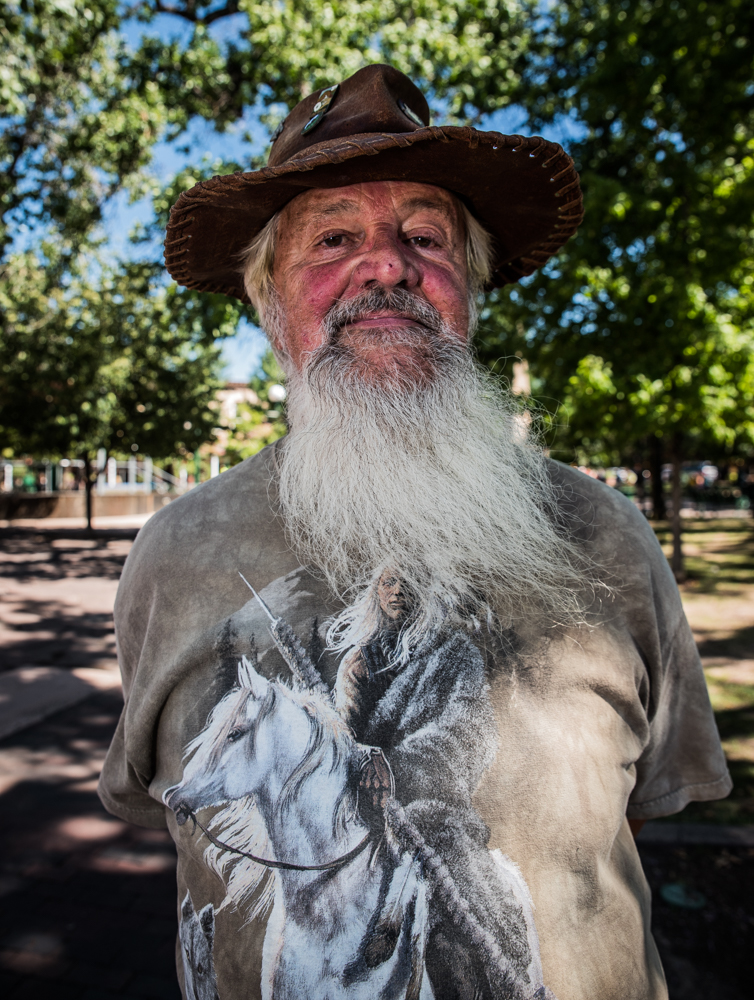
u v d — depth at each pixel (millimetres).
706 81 6676
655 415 7133
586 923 895
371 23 7191
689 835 3010
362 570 1006
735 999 2115
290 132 1237
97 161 8414
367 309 1101
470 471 1080
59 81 7469
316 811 897
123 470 28828
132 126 7902
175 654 1008
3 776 3844
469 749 901
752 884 2670
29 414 16156
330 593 994
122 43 8008
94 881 2898
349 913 864
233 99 8078
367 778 898
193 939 946
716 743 1211
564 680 957
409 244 1179
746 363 7180
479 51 7684
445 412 1097
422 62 7199
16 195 8047
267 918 885
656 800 1211
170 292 6609
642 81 6766
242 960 888
